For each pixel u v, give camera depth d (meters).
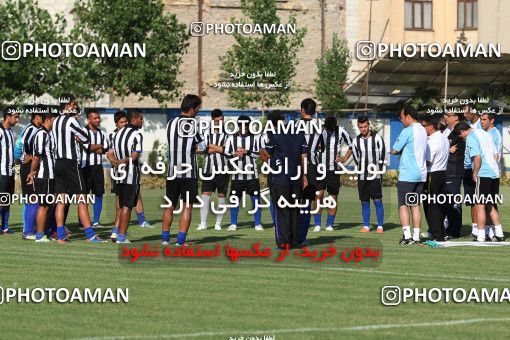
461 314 31.34
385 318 30.64
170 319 30.58
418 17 141.88
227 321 30.20
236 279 38.47
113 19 109.44
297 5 136.00
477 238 51.47
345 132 58.12
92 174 60.75
